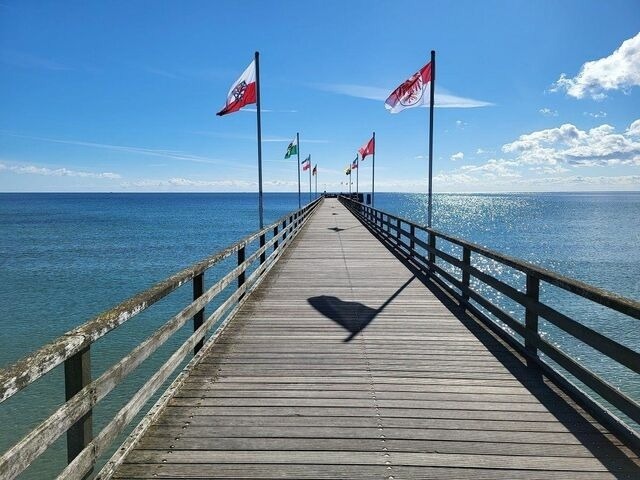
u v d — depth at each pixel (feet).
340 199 187.83
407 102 38.40
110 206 529.86
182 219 270.87
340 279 31.01
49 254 110.32
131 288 69.05
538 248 127.03
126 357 9.23
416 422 11.49
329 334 18.93
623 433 10.65
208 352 16.62
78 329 7.57
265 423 11.39
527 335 15.99
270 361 15.79
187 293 61.82
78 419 7.33
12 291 66.80
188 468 9.49
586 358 39.11
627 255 113.19
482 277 20.51
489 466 9.64
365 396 13.01
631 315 9.50
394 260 39.34
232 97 39.29
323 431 11.02
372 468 9.54
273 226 35.22
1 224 222.89
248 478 9.18
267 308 23.29
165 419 11.58
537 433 10.97
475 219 260.01
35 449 5.97
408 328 19.80
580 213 342.44
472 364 15.57
